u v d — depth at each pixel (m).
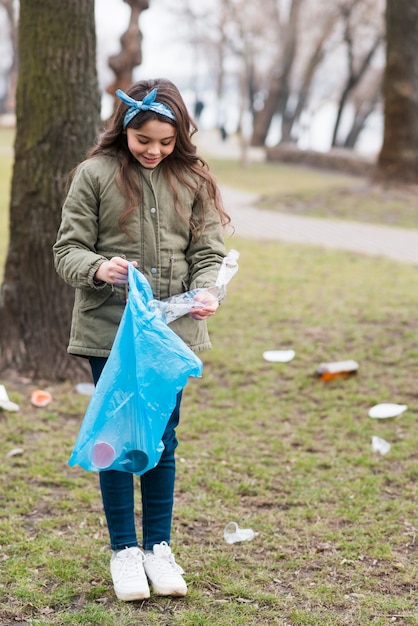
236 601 2.71
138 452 2.42
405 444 4.23
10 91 41.69
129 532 2.71
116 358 2.43
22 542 3.10
